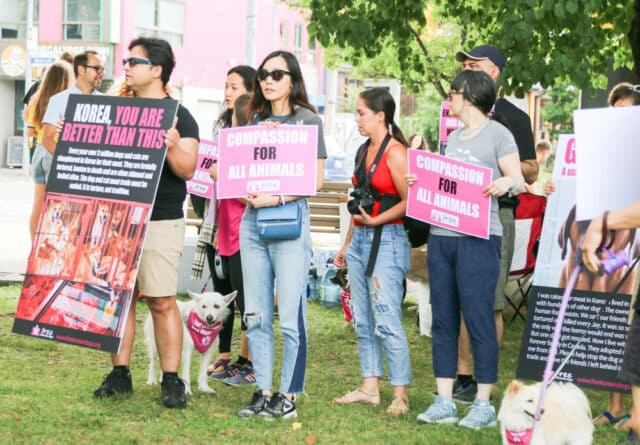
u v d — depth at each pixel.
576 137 4.51
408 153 5.85
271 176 5.73
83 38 37.22
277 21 46.28
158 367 6.98
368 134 6.15
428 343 9.07
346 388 6.95
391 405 6.22
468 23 11.77
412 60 12.51
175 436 5.43
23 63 37.47
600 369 6.15
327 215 14.34
